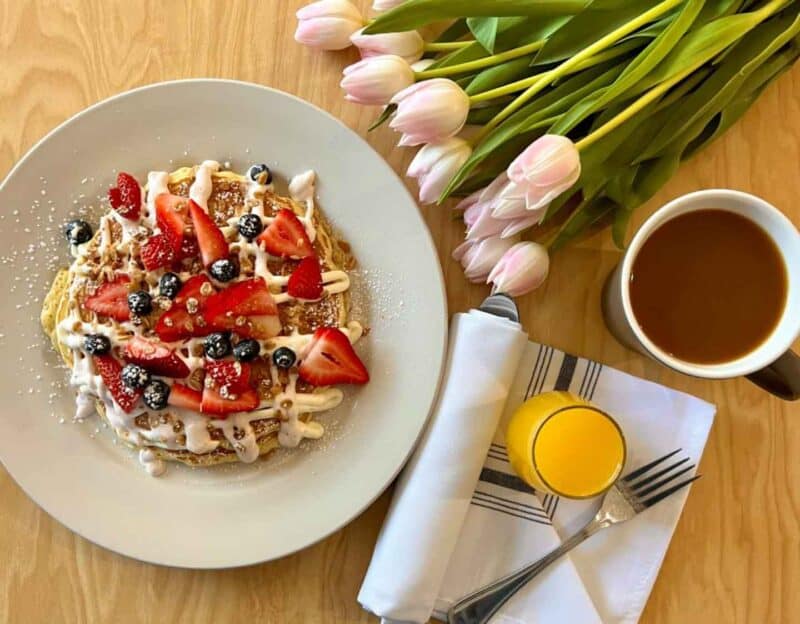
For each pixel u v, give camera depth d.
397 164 0.45
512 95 0.41
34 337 0.45
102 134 0.44
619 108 0.39
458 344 0.43
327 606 0.46
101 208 0.45
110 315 0.44
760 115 0.44
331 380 0.44
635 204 0.41
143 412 0.44
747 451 0.46
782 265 0.39
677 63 0.36
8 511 0.46
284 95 0.43
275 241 0.44
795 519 0.45
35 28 0.45
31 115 0.45
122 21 0.45
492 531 0.45
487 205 0.39
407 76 0.38
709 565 0.46
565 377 0.45
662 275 0.40
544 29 0.39
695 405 0.45
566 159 0.33
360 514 0.45
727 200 0.38
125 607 0.46
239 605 0.46
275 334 0.44
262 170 0.45
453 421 0.43
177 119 0.44
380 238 0.44
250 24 0.45
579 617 0.44
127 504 0.45
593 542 0.46
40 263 0.45
